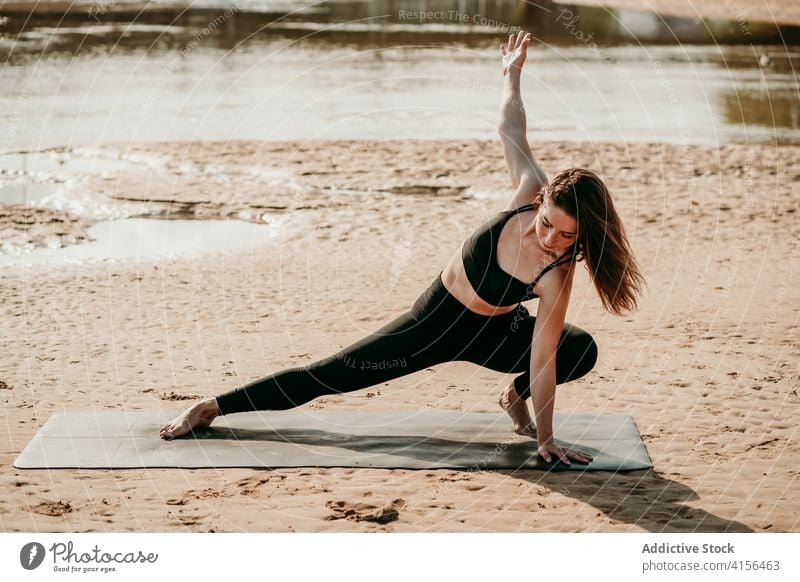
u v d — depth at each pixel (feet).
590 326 20.18
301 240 26.94
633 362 18.01
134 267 24.22
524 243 12.91
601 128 43.42
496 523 11.90
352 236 27.40
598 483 13.00
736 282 23.54
